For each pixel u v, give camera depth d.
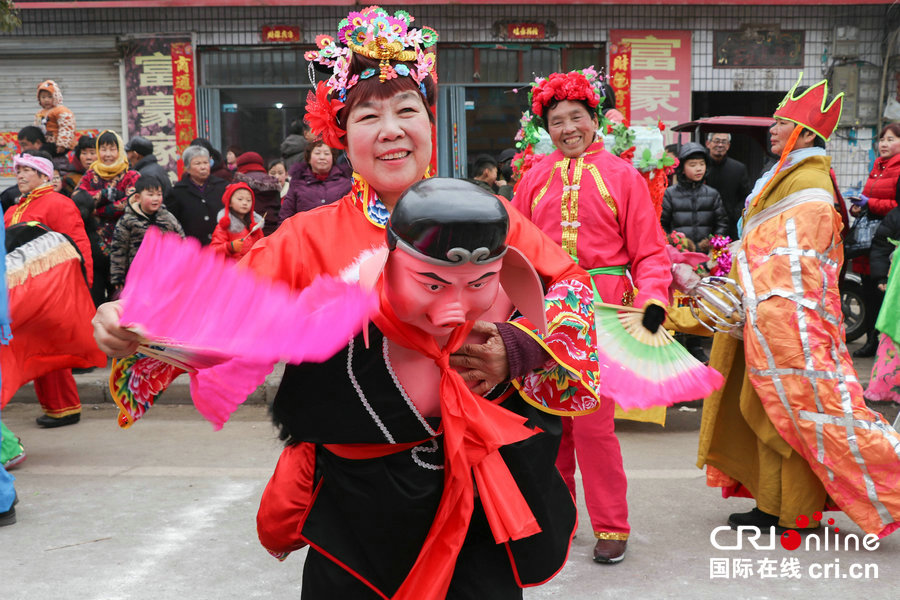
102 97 12.17
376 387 1.81
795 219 3.78
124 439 5.76
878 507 3.62
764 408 3.79
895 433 3.65
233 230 6.63
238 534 4.00
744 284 3.84
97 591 3.39
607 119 4.12
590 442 3.57
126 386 1.73
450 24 12.05
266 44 12.00
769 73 12.32
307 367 1.84
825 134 3.79
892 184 7.90
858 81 12.34
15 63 12.12
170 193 7.49
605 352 2.44
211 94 12.12
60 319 5.12
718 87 12.33
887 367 5.99
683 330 4.04
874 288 7.87
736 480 4.10
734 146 13.19
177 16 11.95
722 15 12.18
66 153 9.10
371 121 1.97
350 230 1.99
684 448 5.49
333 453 1.90
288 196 7.02
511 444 1.91
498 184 8.83
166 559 3.72
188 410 6.54
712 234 7.83
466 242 1.60
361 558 1.91
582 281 2.05
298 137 8.95
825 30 12.27
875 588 3.38
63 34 12.01
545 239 2.11
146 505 4.41
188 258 1.53
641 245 3.60
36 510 4.35
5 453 5.04
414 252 1.62
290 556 3.77
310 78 2.13
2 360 4.96
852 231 8.10
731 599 3.28
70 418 6.19
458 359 1.85
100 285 7.83
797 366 3.70
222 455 5.34
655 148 4.96
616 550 3.63
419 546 1.87
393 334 1.75
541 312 1.88
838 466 3.65
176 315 1.51
